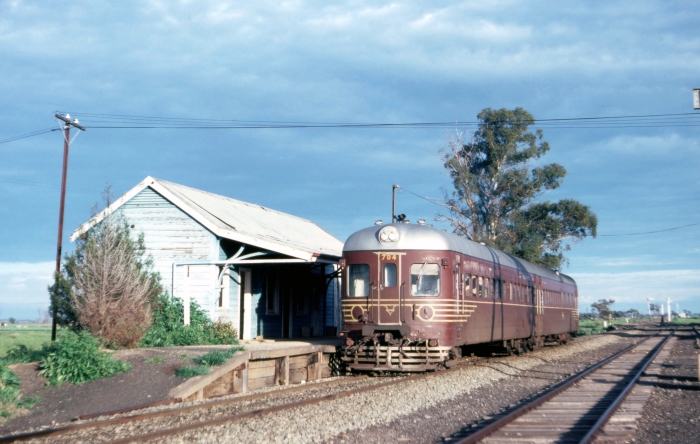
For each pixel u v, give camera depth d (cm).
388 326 1639
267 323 2338
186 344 1855
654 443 891
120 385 1309
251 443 883
